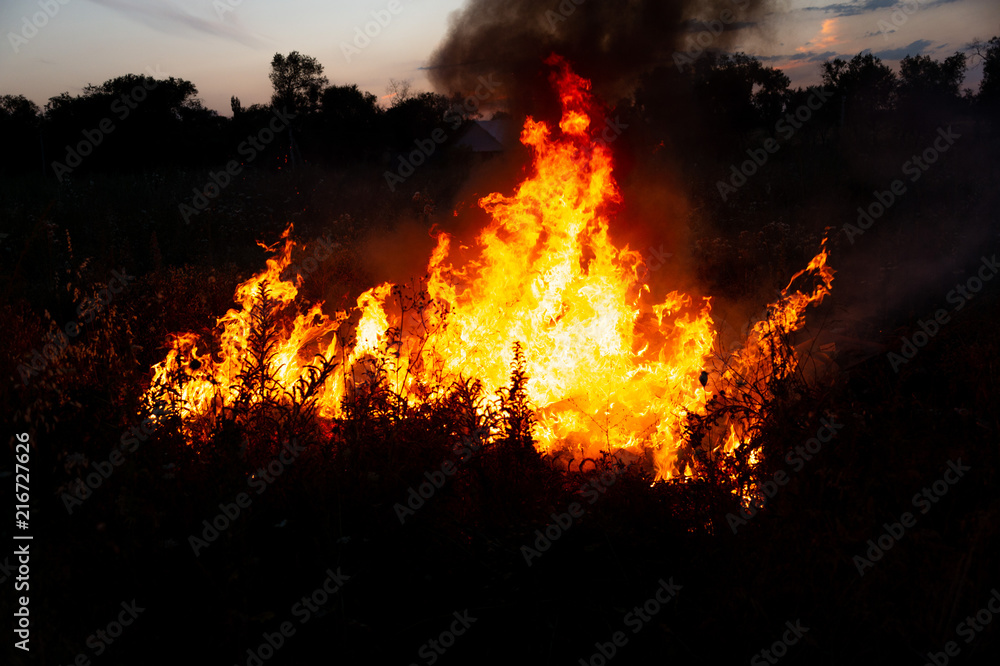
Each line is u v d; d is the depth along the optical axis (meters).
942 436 3.35
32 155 34.00
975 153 12.91
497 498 3.34
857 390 4.53
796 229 9.88
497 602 2.96
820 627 2.65
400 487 3.40
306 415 3.85
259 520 3.18
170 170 18.83
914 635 2.62
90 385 4.44
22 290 7.04
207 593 2.85
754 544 2.94
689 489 3.32
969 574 2.70
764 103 17.83
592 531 3.11
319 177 18.31
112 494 3.25
